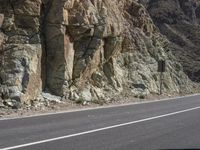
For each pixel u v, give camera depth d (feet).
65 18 91.56
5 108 72.69
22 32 86.74
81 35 96.58
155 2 324.19
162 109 83.25
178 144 41.04
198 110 82.17
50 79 89.61
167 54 165.27
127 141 41.73
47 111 72.74
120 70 117.70
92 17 98.58
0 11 86.22
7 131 46.34
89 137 43.55
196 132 49.93
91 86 99.40
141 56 133.59
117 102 98.27
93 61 99.91
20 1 87.71
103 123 56.49
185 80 168.55
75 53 96.48
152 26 153.58
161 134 47.57
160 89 131.95
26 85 80.69
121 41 113.50
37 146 37.06
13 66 81.56
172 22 310.04
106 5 110.11
